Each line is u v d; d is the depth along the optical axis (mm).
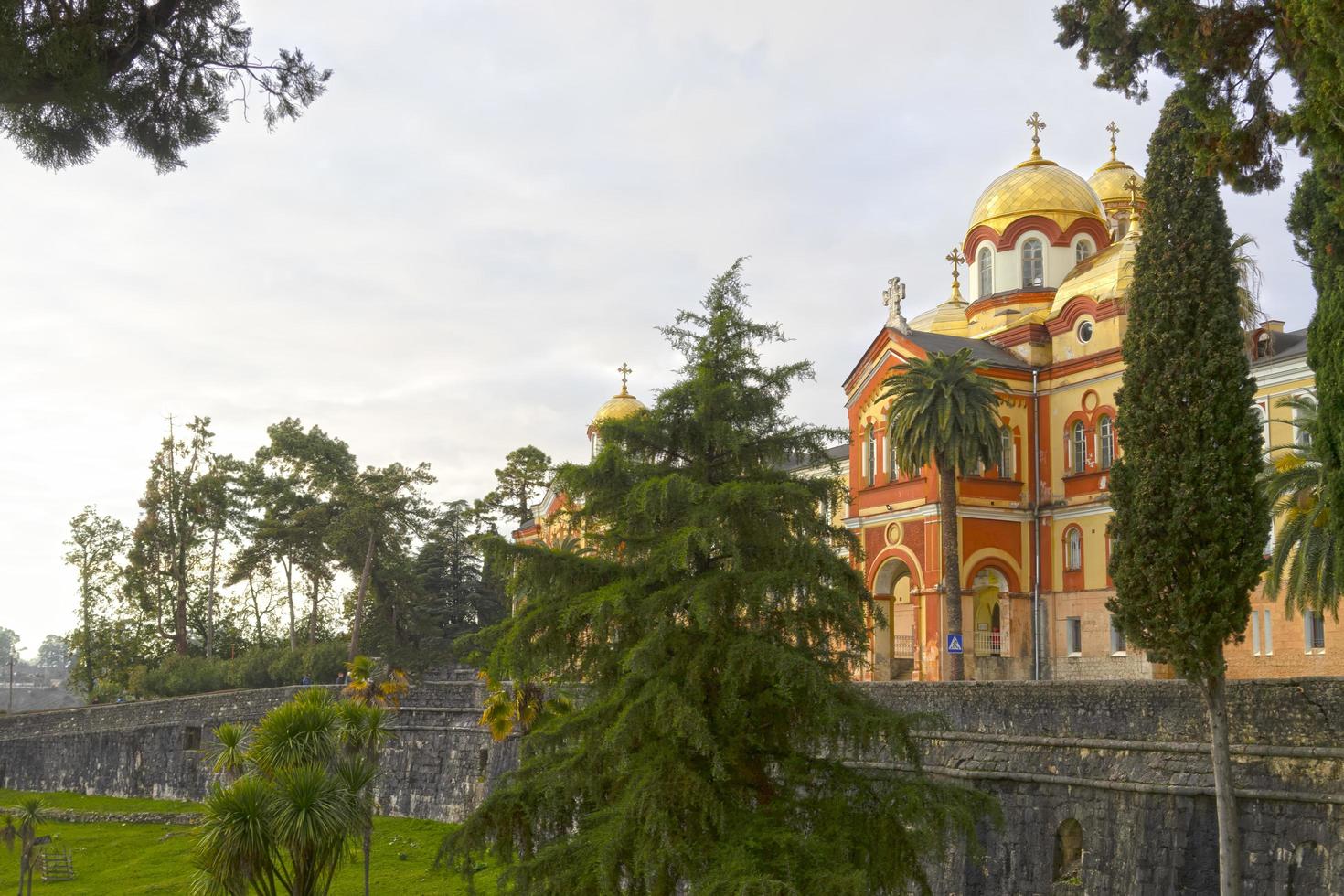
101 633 92562
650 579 22469
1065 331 50656
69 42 15594
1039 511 50344
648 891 21625
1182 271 25234
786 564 22734
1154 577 24734
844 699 22844
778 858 20578
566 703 41844
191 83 17500
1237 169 22156
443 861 24109
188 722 66375
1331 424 22281
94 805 65625
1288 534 32219
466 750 54531
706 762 21688
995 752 30812
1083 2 23453
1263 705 25469
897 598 54219
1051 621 49469
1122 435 25953
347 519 75812
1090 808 28219
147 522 91875
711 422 23828
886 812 22281
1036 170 57625
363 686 57094
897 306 54281
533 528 85750
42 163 17109
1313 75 19297
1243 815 25141
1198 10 21391
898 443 46156
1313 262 24156
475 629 85438
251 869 28328
